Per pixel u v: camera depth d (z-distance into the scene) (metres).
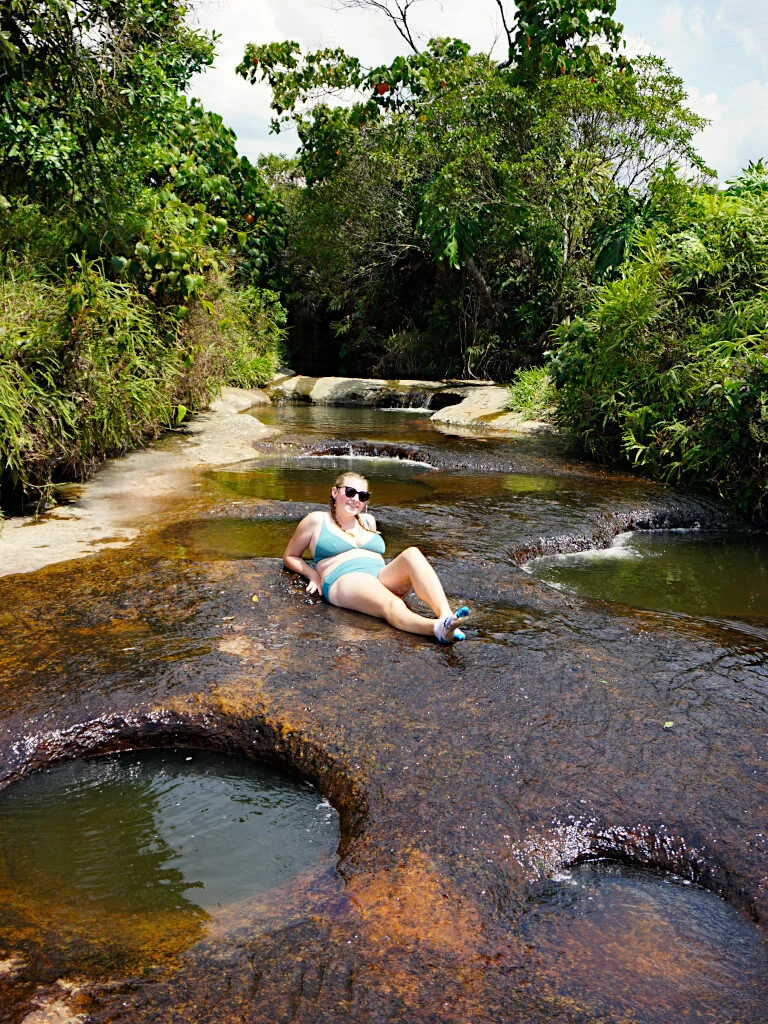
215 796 3.20
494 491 8.45
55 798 3.19
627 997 2.12
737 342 8.45
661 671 3.96
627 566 6.48
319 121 20.97
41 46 7.03
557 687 3.72
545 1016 2.04
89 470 8.52
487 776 3.02
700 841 2.72
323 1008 2.05
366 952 2.25
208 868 2.74
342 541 4.91
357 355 24.31
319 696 3.61
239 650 4.11
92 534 6.41
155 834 2.95
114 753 3.48
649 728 3.38
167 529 6.61
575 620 4.68
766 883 2.56
